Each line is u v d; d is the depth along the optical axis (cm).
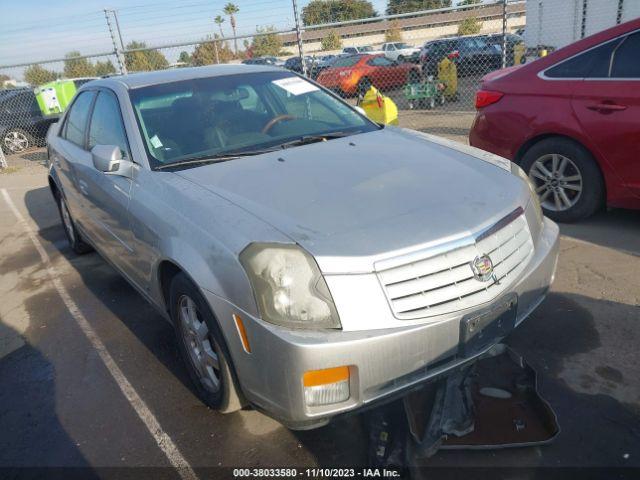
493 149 497
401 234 224
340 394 210
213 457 250
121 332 376
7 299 459
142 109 344
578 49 439
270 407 221
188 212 257
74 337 377
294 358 203
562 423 247
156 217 276
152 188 294
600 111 420
